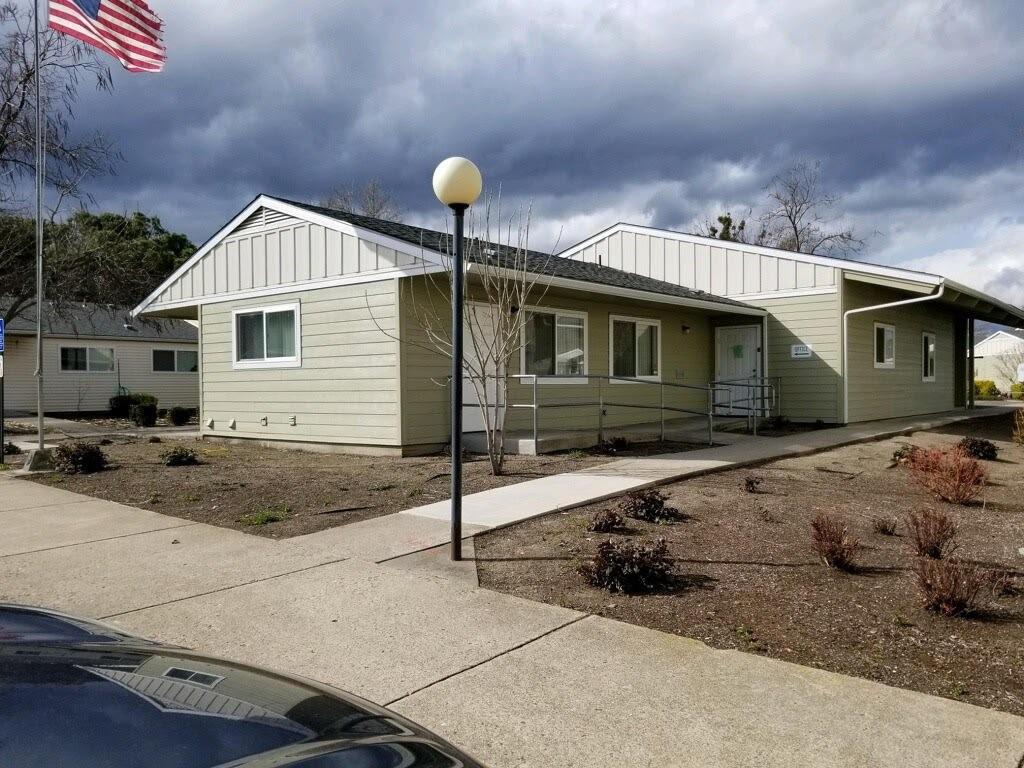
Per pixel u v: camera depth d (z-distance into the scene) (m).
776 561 5.26
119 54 10.24
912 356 18.38
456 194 5.44
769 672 3.44
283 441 12.27
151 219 33.94
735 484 8.32
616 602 4.44
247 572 5.08
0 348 11.20
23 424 19.06
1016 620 4.12
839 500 7.51
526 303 11.77
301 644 3.79
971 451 11.17
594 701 3.15
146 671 1.76
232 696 1.70
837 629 3.99
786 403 15.72
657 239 17.69
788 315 15.69
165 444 13.16
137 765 1.29
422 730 1.85
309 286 11.71
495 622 4.10
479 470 9.09
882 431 13.87
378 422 10.77
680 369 15.77
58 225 18.31
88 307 22.61
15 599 4.52
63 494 8.30
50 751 1.28
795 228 35.69
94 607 4.37
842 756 2.69
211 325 13.58
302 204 12.59
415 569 5.12
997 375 42.19
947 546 5.63
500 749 2.75
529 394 12.07
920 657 3.63
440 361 11.02
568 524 6.31
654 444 11.68
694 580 4.85
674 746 2.77
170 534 6.23
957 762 2.65
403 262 10.27
